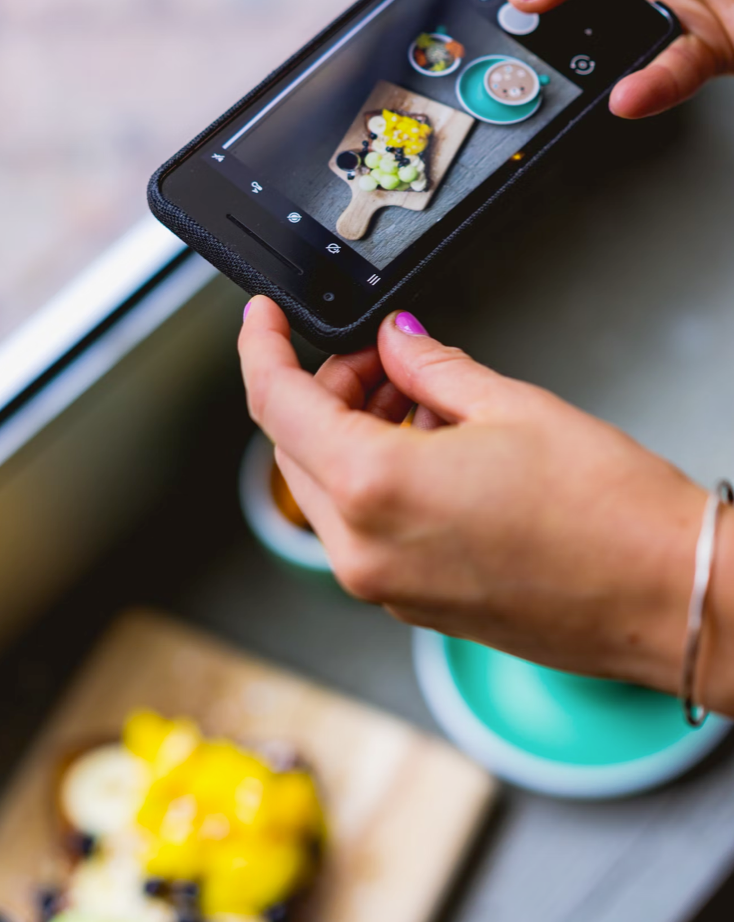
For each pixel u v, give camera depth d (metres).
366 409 0.40
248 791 0.50
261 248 0.39
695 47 0.42
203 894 0.50
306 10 0.56
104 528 0.58
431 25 0.40
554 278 0.63
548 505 0.34
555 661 0.36
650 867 0.51
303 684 0.56
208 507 0.61
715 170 0.65
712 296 0.62
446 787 0.53
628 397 0.61
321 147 0.40
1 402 0.50
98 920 0.50
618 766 0.52
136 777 0.53
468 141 0.40
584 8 0.41
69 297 0.51
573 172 0.65
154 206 0.39
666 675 0.35
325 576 0.57
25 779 0.55
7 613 0.56
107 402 0.53
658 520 0.34
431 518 0.34
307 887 0.52
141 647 0.57
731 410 0.60
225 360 0.57
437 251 0.38
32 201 0.53
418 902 0.51
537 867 0.52
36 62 0.53
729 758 0.53
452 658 0.56
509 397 0.35
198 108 0.54
